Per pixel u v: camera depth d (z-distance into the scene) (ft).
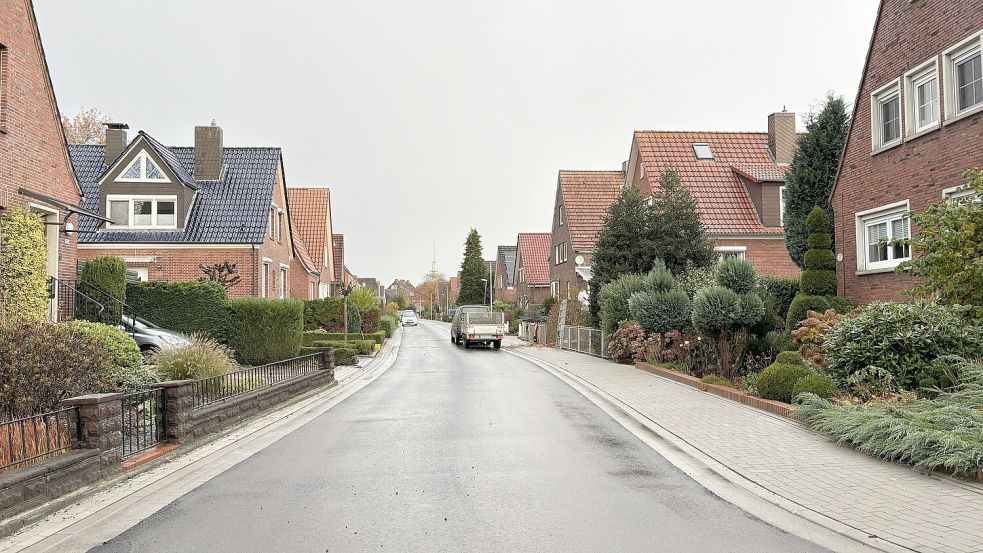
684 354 59.36
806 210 72.59
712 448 27.30
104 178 89.20
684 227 82.94
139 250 88.07
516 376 61.05
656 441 29.58
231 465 25.85
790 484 21.71
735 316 47.47
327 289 152.35
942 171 46.14
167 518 19.11
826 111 72.13
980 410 25.44
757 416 34.99
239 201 94.32
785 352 40.68
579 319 99.14
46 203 48.11
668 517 18.69
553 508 19.58
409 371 68.03
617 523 18.17
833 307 53.31
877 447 24.56
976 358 31.22
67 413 22.24
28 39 46.09
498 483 22.45
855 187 56.59
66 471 20.71
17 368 25.67
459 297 304.50
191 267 88.58
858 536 16.88
